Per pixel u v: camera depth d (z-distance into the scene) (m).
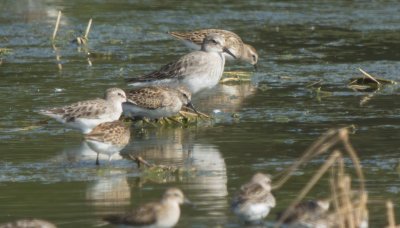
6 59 24.03
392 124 16.23
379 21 32.06
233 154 13.90
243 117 17.22
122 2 36.75
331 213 9.81
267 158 13.57
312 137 15.11
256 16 33.31
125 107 16.77
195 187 11.86
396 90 20.31
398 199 11.13
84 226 10.09
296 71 23.08
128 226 9.83
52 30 29.41
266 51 26.33
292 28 30.58
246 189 10.46
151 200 11.18
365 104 18.47
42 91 19.47
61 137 15.30
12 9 34.22
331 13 34.28
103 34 28.94
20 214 10.56
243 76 22.66
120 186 11.91
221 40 19.45
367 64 23.86
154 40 28.00
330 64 24.05
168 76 19.05
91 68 22.86
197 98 19.53
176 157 13.73
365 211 9.73
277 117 17.11
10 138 15.09
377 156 13.60
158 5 36.06
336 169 12.81
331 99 19.16
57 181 12.18
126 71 22.39
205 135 15.53
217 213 10.66
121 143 13.23
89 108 15.10
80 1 36.75
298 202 10.86
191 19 32.19
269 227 10.12
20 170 12.80
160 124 16.78
